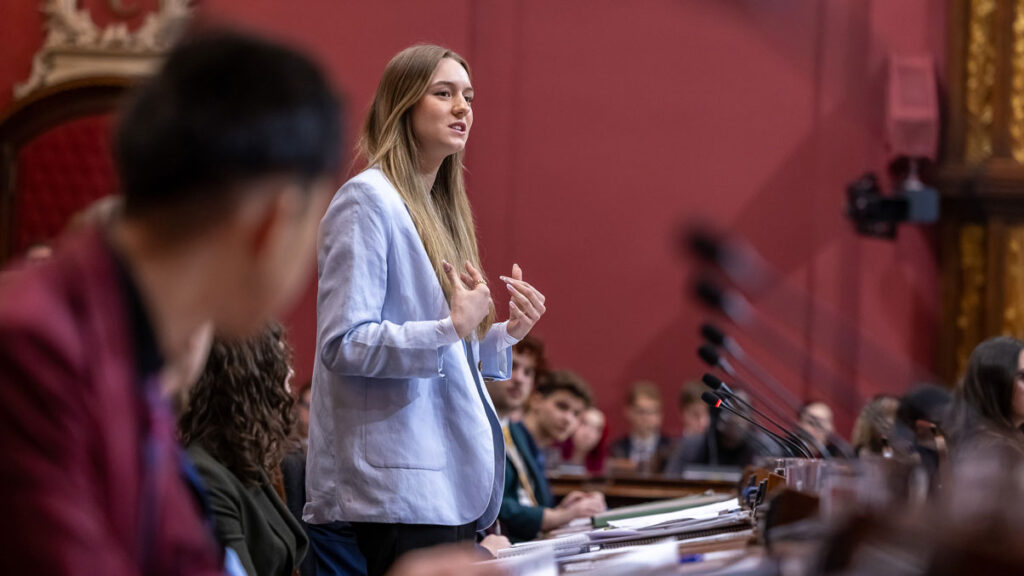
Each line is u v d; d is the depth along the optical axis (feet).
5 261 44.14
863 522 6.50
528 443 28.22
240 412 14.87
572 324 45.80
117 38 44.60
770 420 18.29
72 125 44.68
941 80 45.21
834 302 45.32
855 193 42.75
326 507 15.30
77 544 5.44
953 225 45.06
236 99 5.98
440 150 15.98
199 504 7.85
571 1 46.29
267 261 6.10
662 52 46.34
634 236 45.93
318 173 6.19
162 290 6.07
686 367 45.42
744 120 46.11
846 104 45.70
